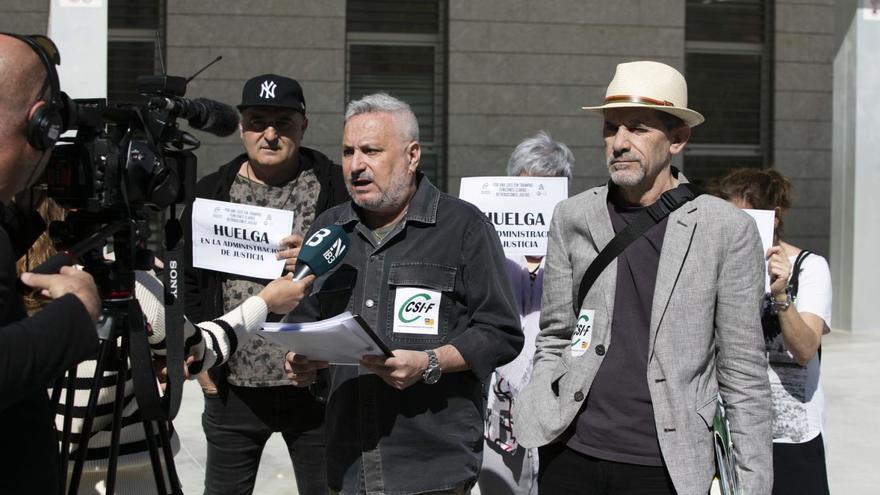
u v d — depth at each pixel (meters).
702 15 12.23
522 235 4.62
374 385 3.27
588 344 3.17
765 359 3.10
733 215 3.12
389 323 3.30
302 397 4.14
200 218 4.07
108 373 3.06
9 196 2.07
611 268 3.19
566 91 11.56
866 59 11.23
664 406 3.03
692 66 12.26
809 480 3.82
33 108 2.05
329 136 11.13
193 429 7.22
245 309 3.21
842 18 11.35
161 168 2.47
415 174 3.45
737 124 12.39
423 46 11.62
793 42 12.21
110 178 2.37
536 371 3.35
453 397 3.29
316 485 4.21
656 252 3.16
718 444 3.04
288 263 4.00
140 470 3.24
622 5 11.62
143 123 2.48
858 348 10.38
